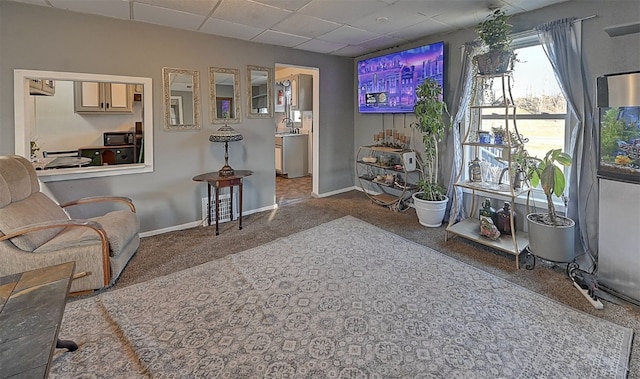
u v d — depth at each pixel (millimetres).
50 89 4582
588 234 2805
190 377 1654
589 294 2305
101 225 2596
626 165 2230
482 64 3102
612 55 2635
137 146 5074
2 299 1435
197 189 4043
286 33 3947
